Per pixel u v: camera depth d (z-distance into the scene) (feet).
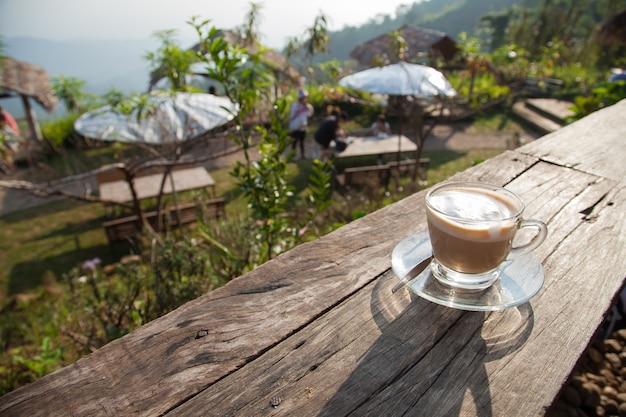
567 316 2.47
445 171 28.73
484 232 2.36
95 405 2.01
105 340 8.43
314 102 45.68
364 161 31.78
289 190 8.02
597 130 5.69
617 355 7.02
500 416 1.88
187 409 1.97
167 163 17.52
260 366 2.19
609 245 3.16
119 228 19.66
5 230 23.66
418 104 30.14
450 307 2.53
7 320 15.05
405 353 2.24
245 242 9.84
